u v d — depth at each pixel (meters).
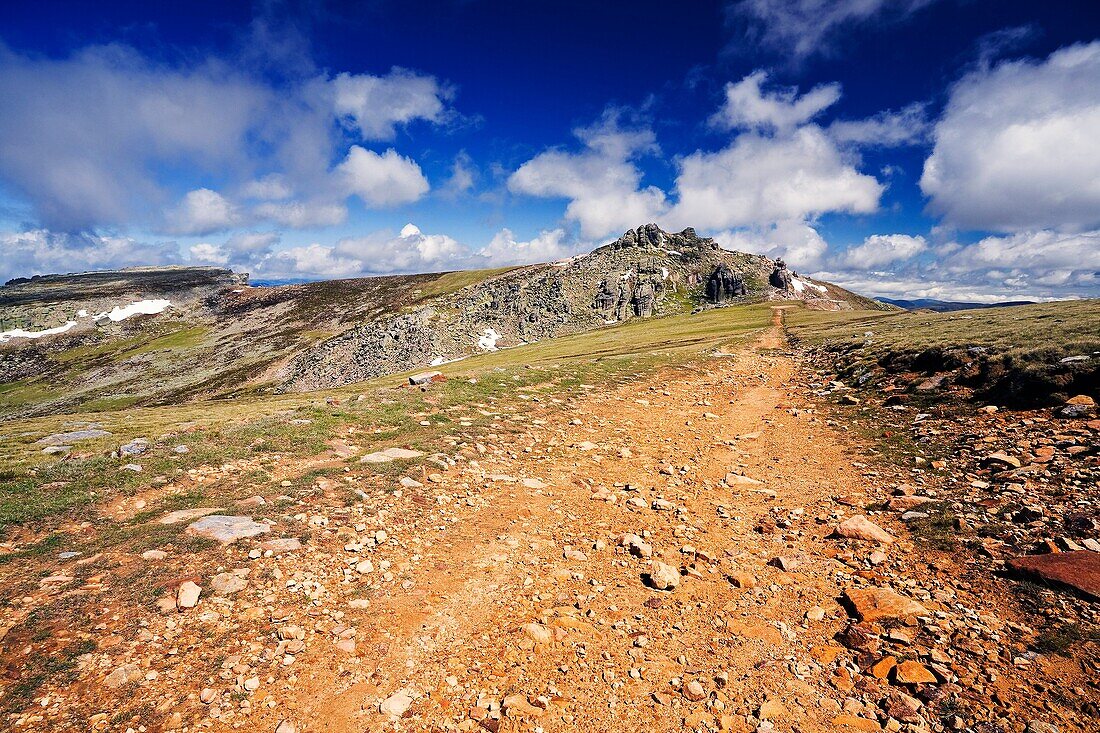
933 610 2.17
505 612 2.34
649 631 2.21
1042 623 1.99
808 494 3.63
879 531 2.85
